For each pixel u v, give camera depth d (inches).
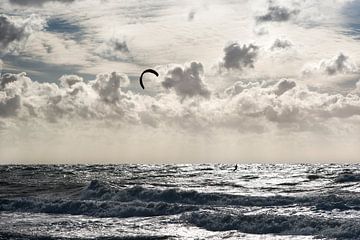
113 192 1640.0
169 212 1275.8
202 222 1109.1
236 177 2910.9
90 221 1164.5
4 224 1125.1
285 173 3371.1
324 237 941.2
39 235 983.0
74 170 4227.4
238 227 1059.9
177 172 3735.2
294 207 1275.8
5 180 2701.8
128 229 1058.1
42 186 2214.6
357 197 1320.1
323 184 2217.0
